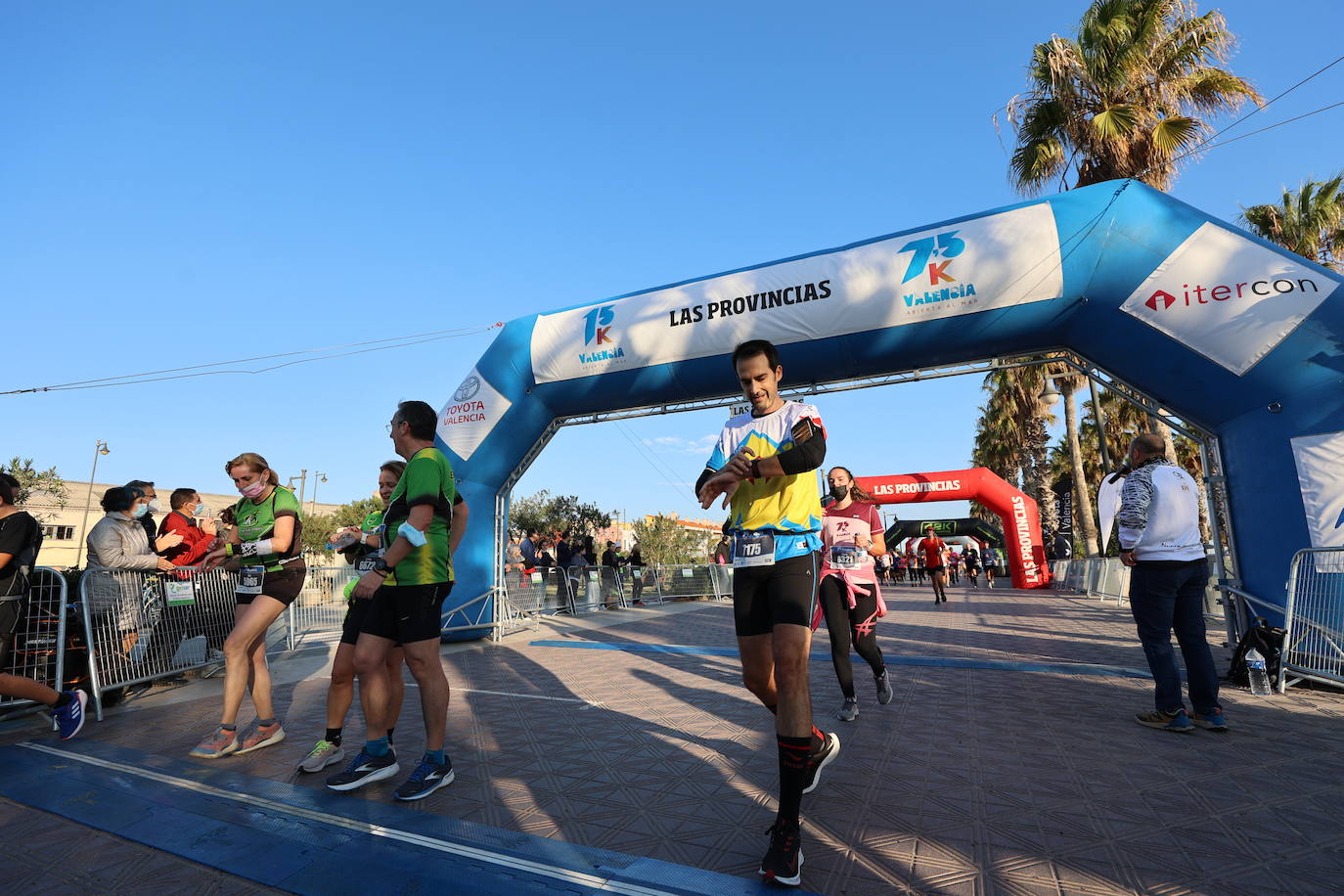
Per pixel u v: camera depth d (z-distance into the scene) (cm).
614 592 1467
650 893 204
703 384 781
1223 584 583
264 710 373
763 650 253
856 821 259
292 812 271
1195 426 613
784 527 243
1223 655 623
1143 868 220
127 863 231
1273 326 538
